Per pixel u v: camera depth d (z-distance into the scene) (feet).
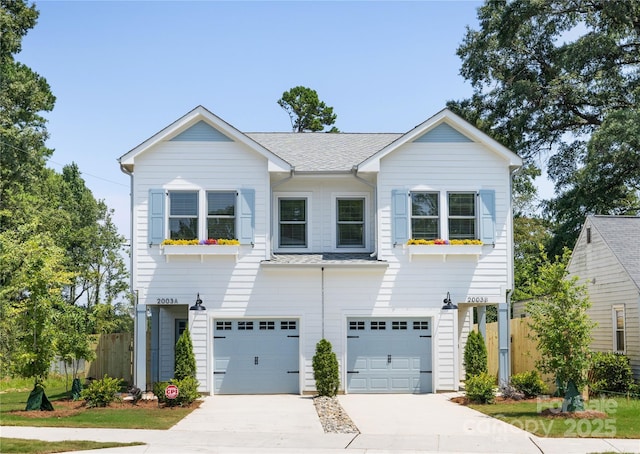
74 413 60.90
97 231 159.12
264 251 77.87
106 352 93.91
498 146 78.84
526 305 59.98
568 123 134.31
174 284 77.05
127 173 78.79
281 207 82.64
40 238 95.20
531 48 136.98
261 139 92.12
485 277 78.64
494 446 46.73
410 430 53.01
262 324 78.23
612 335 91.86
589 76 126.41
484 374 70.33
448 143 79.46
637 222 98.22
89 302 158.20
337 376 74.64
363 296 78.18
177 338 87.04
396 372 78.23
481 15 138.31
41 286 63.16
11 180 128.57
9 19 127.65
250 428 53.78
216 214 78.23
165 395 65.26
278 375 77.82
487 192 79.05
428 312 78.13
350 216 82.74
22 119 136.36
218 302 77.25
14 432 50.67
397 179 78.95
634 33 130.21
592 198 122.62
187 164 78.07
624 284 88.84
